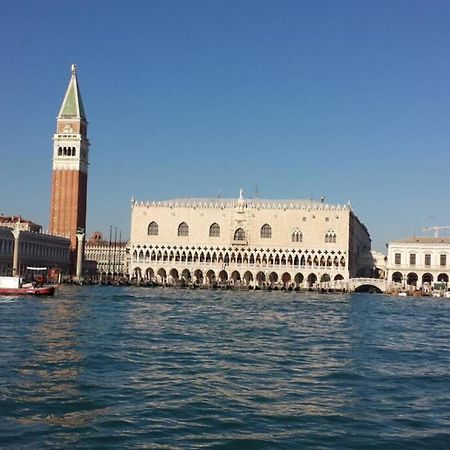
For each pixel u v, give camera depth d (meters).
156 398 37.25
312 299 167.88
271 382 42.84
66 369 45.06
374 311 124.69
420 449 28.84
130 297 149.38
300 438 30.14
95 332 68.81
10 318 81.19
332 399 38.06
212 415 33.84
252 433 30.83
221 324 84.75
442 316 116.94
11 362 46.88
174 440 29.58
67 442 28.89
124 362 49.03
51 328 70.75
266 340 67.12
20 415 32.88
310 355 56.12
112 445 28.64
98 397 36.97
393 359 55.16
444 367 51.34
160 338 65.75
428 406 36.81
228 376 44.62
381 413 34.91
